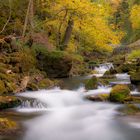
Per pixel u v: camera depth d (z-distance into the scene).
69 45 24.14
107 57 31.64
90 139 7.88
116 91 11.97
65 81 17.25
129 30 46.09
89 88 14.81
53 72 18.72
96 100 12.22
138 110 10.79
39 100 11.67
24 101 11.25
